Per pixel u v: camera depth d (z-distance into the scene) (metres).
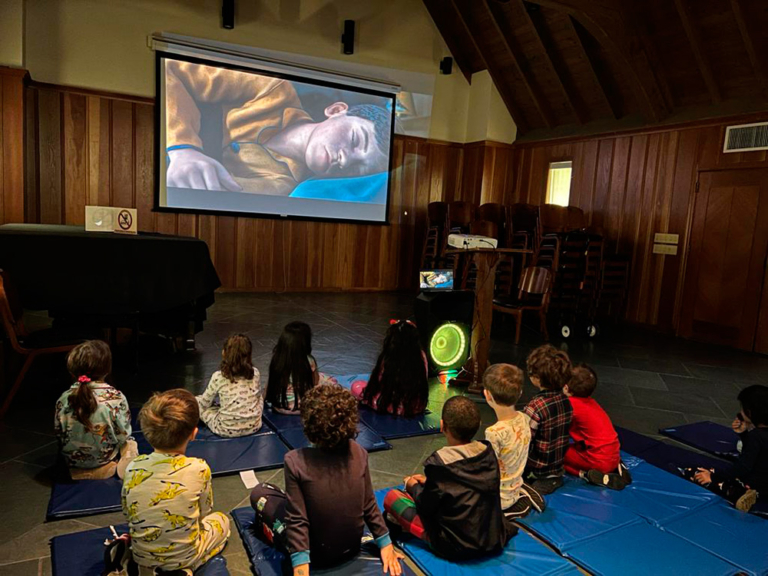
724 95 6.64
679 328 7.01
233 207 7.98
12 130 6.31
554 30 7.70
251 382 3.00
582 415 2.70
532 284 6.18
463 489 1.95
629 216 7.63
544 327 6.23
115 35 7.09
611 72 7.57
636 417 3.81
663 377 4.90
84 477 2.42
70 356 2.36
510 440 2.23
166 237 4.29
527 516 2.33
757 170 6.21
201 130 7.67
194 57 7.49
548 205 7.09
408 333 3.44
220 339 5.21
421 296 4.38
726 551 2.14
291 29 8.07
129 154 7.33
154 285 3.98
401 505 2.16
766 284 6.11
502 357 5.29
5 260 3.56
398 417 3.46
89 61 7.00
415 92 9.10
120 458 2.51
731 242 6.45
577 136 8.33
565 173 8.74
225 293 8.05
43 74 6.79
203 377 4.05
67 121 6.97
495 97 9.07
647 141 7.39
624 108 7.80
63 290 3.69
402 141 9.14
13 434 2.96
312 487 1.73
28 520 2.15
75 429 2.35
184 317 4.68
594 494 2.55
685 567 2.02
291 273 8.53
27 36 6.68
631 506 2.46
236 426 2.94
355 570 1.84
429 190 9.47
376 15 8.62
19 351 3.15
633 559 2.05
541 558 2.03
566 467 2.77
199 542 1.83
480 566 1.97
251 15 7.80
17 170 6.38
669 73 6.97
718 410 4.04
